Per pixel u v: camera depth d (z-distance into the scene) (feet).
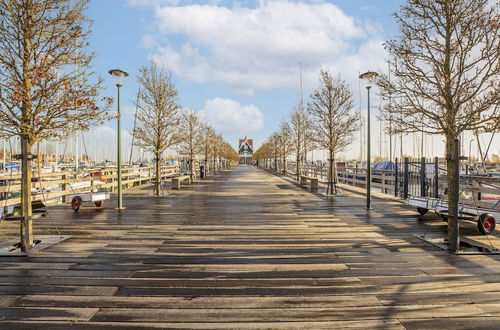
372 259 18.16
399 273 15.93
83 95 20.17
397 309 12.18
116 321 11.28
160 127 49.75
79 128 21.66
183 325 11.03
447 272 16.05
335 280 15.02
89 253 19.25
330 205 39.68
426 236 23.41
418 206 30.68
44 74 18.66
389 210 35.86
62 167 138.72
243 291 13.78
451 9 19.86
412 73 21.40
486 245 21.03
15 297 13.11
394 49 22.27
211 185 70.85
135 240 22.44
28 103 18.97
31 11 18.89
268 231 25.34
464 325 11.03
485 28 19.19
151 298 13.07
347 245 21.17
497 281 14.89
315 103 51.31
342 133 51.39
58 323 11.11
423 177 41.04
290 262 17.65
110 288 14.03
